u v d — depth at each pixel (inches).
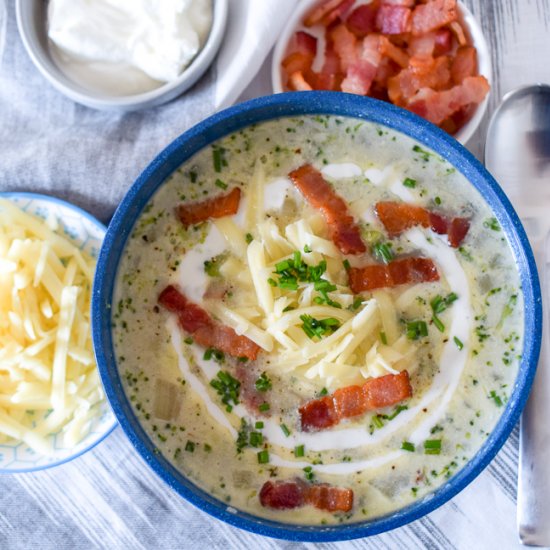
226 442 23.3
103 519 26.3
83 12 25.7
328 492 23.0
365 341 23.3
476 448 22.9
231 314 23.3
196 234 23.6
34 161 26.3
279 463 23.2
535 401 25.0
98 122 26.7
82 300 26.2
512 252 23.0
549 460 24.8
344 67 26.4
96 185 26.3
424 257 23.3
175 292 23.5
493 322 23.1
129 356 23.4
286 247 23.4
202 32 26.0
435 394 23.1
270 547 25.9
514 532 25.4
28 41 25.9
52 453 25.6
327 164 23.5
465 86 25.5
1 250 25.9
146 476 26.3
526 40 26.5
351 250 23.3
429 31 26.0
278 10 25.6
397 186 23.4
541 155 25.8
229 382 23.3
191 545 26.0
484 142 26.3
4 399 25.9
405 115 22.9
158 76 25.9
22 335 25.7
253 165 23.6
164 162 23.2
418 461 23.0
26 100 27.1
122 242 23.4
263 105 23.1
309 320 23.0
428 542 25.6
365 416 23.2
